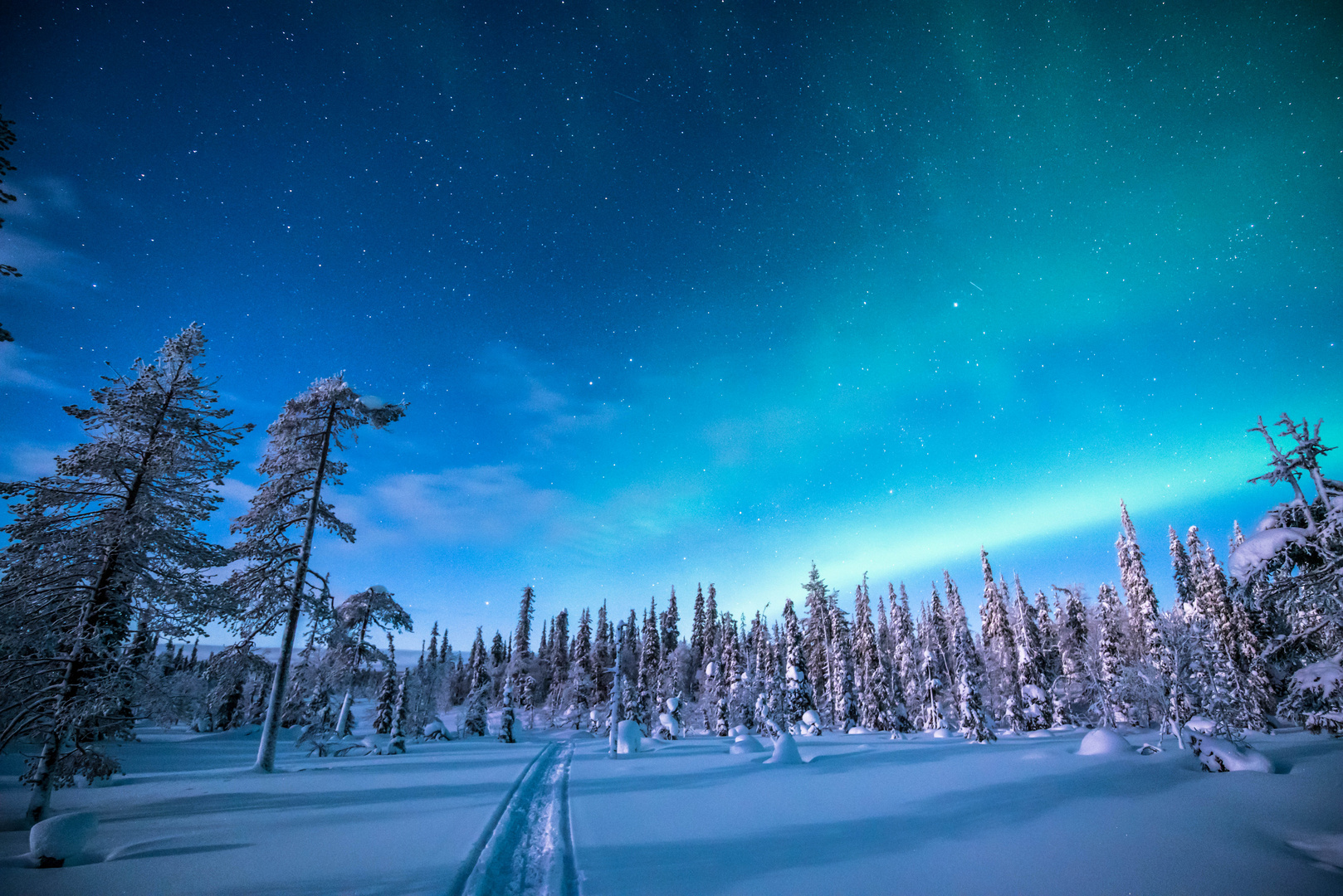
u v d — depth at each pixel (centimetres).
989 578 5244
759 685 5097
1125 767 1683
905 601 7081
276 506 2145
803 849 896
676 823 1097
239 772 1875
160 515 1453
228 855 855
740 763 2228
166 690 1427
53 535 1377
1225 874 768
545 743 4291
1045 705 4562
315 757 2508
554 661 8806
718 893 694
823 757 2408
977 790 1416
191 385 1597
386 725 4469
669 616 9381
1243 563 1923
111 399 1501
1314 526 1841
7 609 1266
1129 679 2527
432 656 10181
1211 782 1402
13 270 1053
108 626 1370
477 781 1700
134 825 1077
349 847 894
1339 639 1898
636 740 3170
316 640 2178
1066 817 1090
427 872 759
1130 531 4381
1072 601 4969
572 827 1059
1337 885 735
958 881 738
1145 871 779
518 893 703
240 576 1998
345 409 2366
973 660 3838
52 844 830
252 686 4031
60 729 1245
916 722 5300
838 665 5772
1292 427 1941
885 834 990
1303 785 1305
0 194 1055
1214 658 2380
